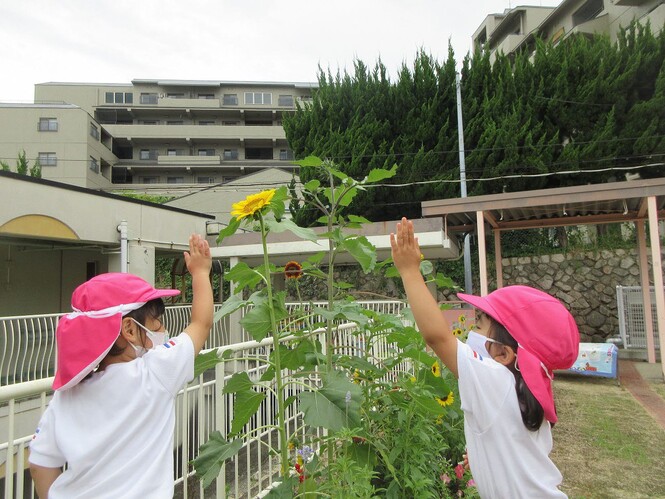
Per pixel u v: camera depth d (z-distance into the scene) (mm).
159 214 9531
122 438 1164
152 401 1236
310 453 2035
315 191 2182
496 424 1241
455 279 12648
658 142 10055
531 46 24609
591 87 10578
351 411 1508
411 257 1438
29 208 7023
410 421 2111
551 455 3695
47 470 1189
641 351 8148
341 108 12945
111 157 34188
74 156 29188
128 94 38344
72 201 7703
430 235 8266
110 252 8602
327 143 12555
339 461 1599
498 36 30062
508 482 1223
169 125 36062
